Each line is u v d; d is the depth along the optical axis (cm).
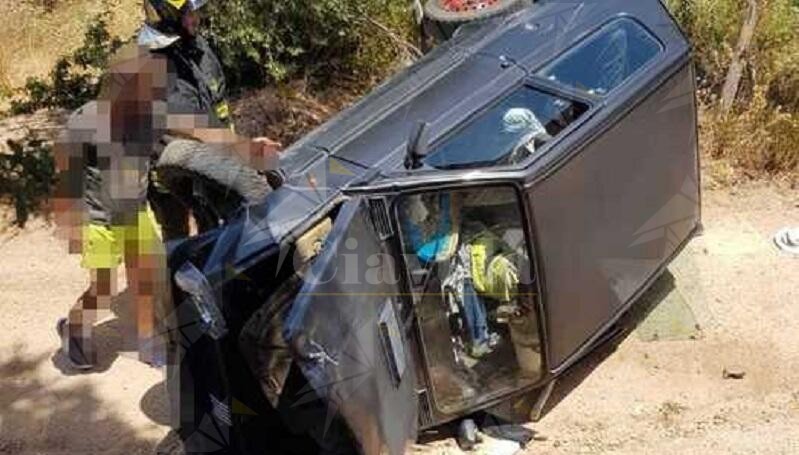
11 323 676
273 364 476
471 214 522
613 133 541
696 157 608
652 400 570
